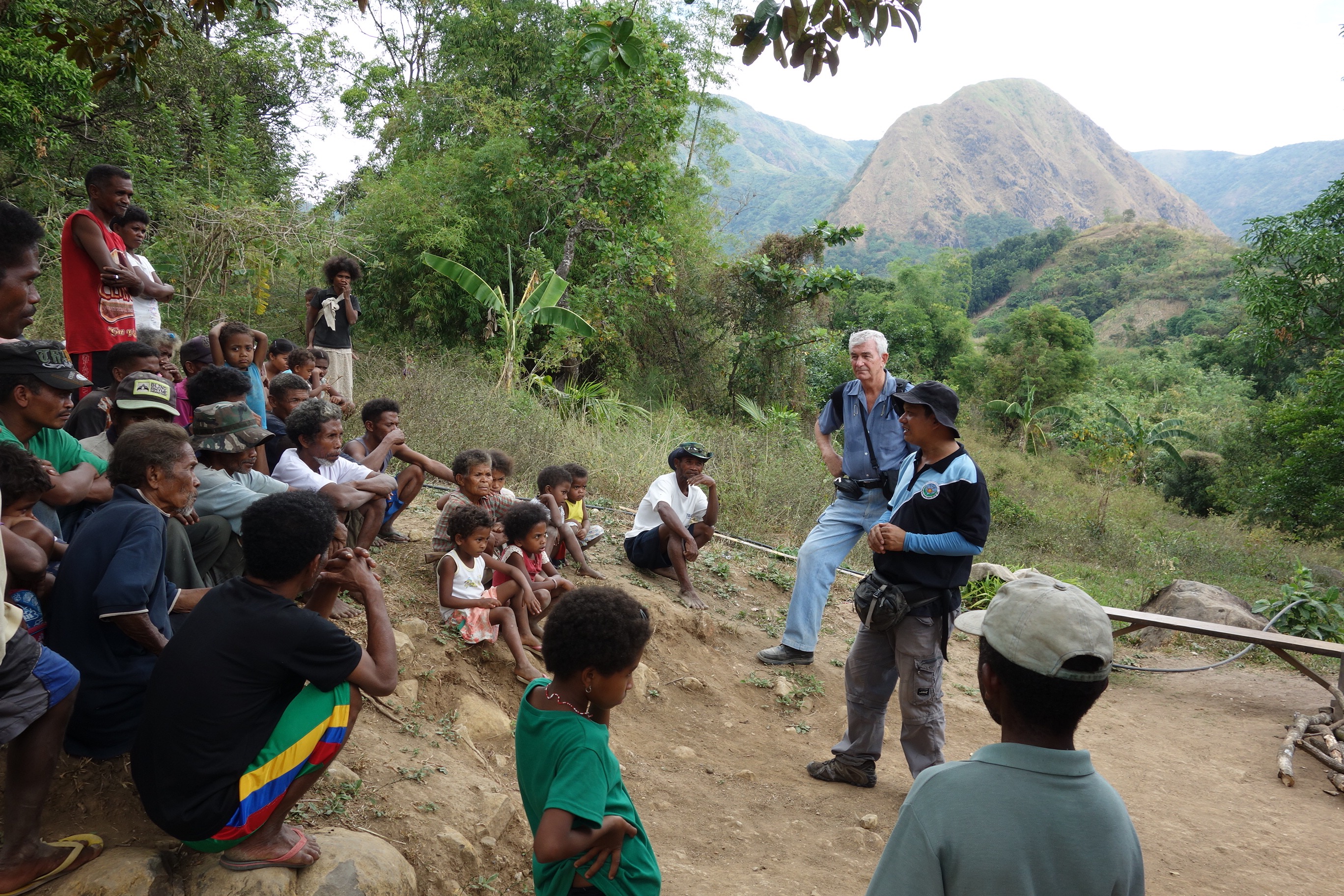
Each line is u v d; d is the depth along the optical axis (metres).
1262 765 5.85
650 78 14.64
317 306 8.11
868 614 4.34
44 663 2.46
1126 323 83.25
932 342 41.94
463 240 14.11
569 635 2.30
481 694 4.39
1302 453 16.67
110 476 2.92
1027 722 1.69
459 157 15.69
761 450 12.22
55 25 4.75
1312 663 8.27
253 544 2.52
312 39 19.33
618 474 9.55
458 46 17.94
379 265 13.46
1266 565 16.02
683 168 22.80
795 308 18.23
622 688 2.37
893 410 5.74
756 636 6.46
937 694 4.34
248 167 13.44
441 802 3.33
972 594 8.69
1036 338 37.12
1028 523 16.41
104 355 4.83
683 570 6.33
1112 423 28.06
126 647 2.82
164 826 2.45
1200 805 5.16
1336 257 15.69
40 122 10.57
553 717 2.36
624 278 15.41
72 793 2.90
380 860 2.80
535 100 15.59
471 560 4.63
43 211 11.16
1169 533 18.48
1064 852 1.58
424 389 10.39
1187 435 27.05
